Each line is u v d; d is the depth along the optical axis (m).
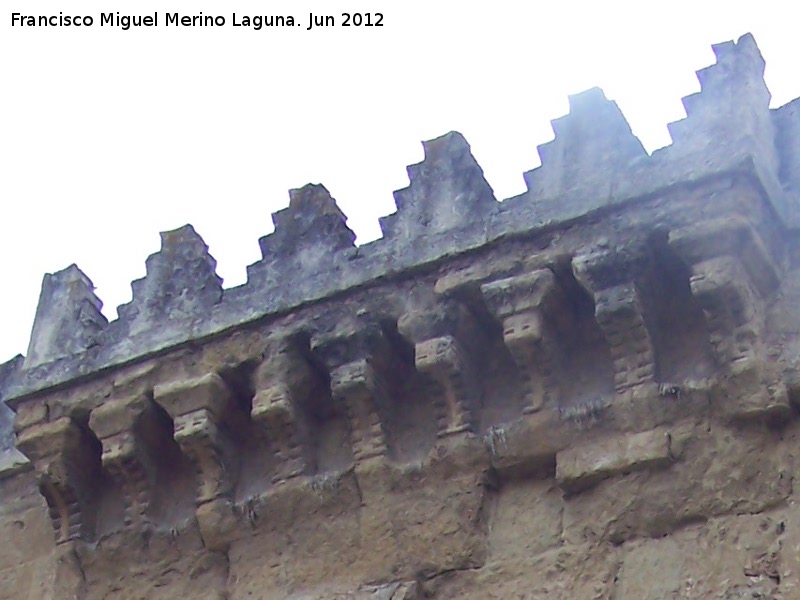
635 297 11.66
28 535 14.12
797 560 10.60
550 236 12.16
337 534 12.30
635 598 11.00
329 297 12.88
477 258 12.39
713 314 11.43
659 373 11.73
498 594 11.53
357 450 12.48
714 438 11.28
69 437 13.62
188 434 12.93
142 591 13.00
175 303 13.77
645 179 11.91
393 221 13.05
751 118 11.88
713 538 10.98
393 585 11.86
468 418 12.24
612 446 11.55
